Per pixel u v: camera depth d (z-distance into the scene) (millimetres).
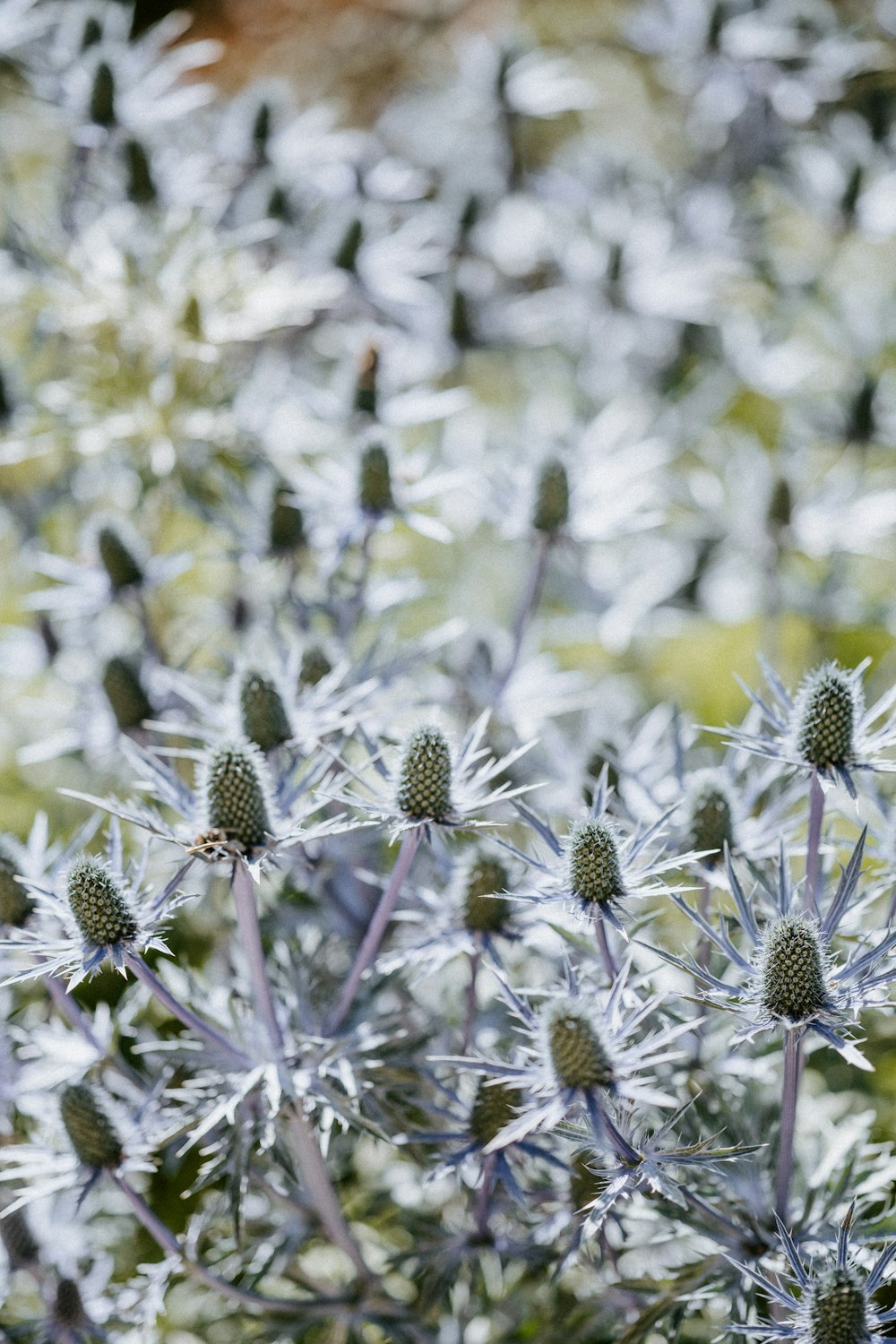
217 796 1186
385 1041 1240
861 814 1257
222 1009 1249
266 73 2695
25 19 1574
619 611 1606
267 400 1472
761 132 1929
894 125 1841
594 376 1889
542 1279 1280
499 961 1218
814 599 1593
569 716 1513
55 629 1430
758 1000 1160
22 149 1890
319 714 1253
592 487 1372
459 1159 1207
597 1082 1155
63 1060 1239
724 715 1681
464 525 1573
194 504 1396
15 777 1484
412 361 1657
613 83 2496
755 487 1544
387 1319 1258
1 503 1573
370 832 1302
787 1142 1188
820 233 2086
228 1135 1223
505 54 1913
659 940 1288
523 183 1955
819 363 1854
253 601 1433
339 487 1353
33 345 1472
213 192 1627
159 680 1365
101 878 1171
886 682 1583
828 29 1850
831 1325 1146
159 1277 1223
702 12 1835
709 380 1950
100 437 1434
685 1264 1208
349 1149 1288
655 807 1257
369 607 1368
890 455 1706
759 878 1227
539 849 1244
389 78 2660
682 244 1833
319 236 1646
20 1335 1240
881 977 1156
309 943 1296
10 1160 1226
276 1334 1256
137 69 1596
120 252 1434
